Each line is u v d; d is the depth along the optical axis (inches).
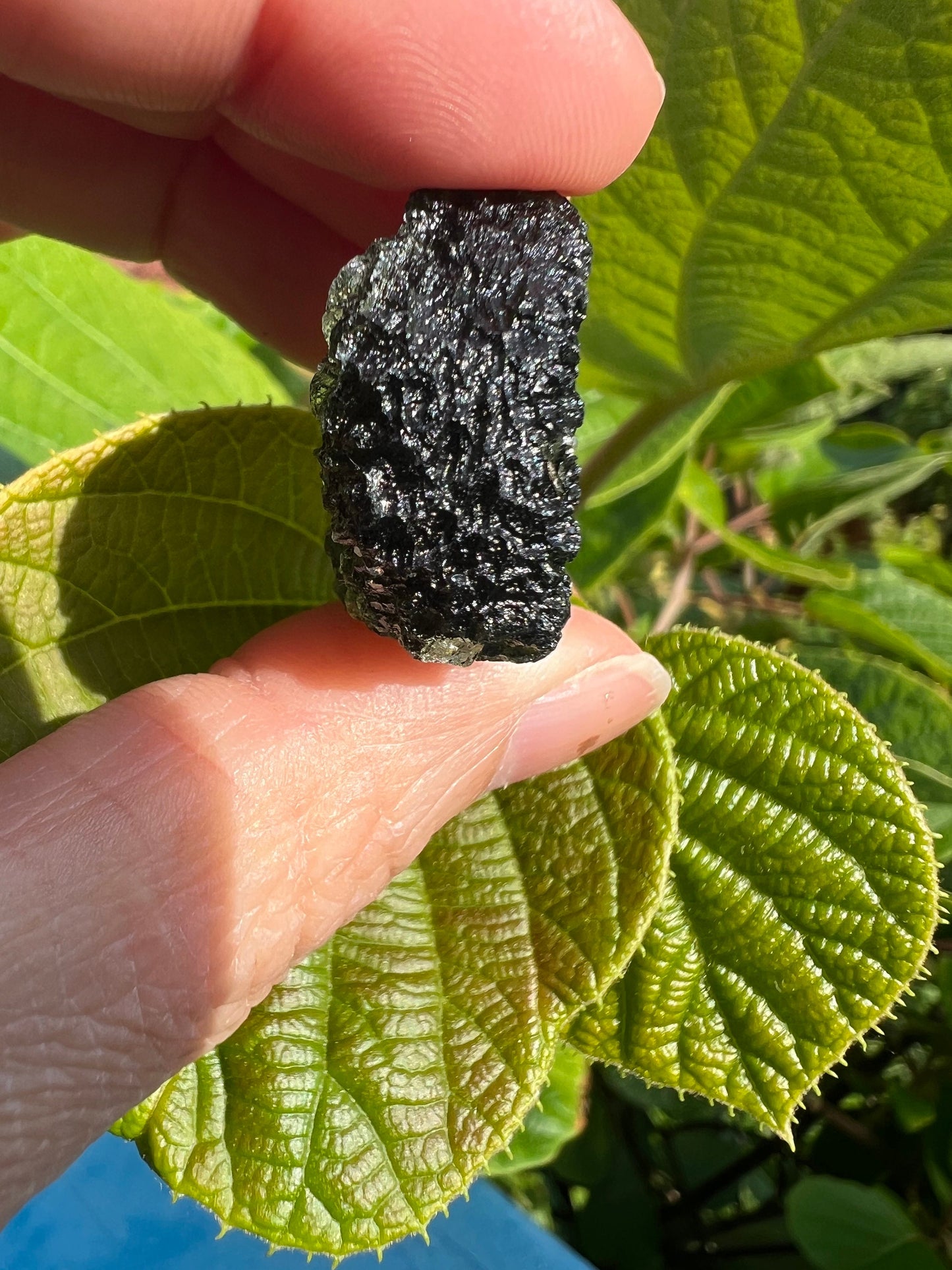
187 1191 2.6
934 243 2.7
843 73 2.4
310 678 2.7
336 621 2.8
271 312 4.2
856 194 2.7
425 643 2.6
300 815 2.5
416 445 2.5
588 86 2.6
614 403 4.8
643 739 2.9
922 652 4.9
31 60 2.9
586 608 3.2
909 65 2.3
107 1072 2.3
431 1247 4.3
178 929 2.3
